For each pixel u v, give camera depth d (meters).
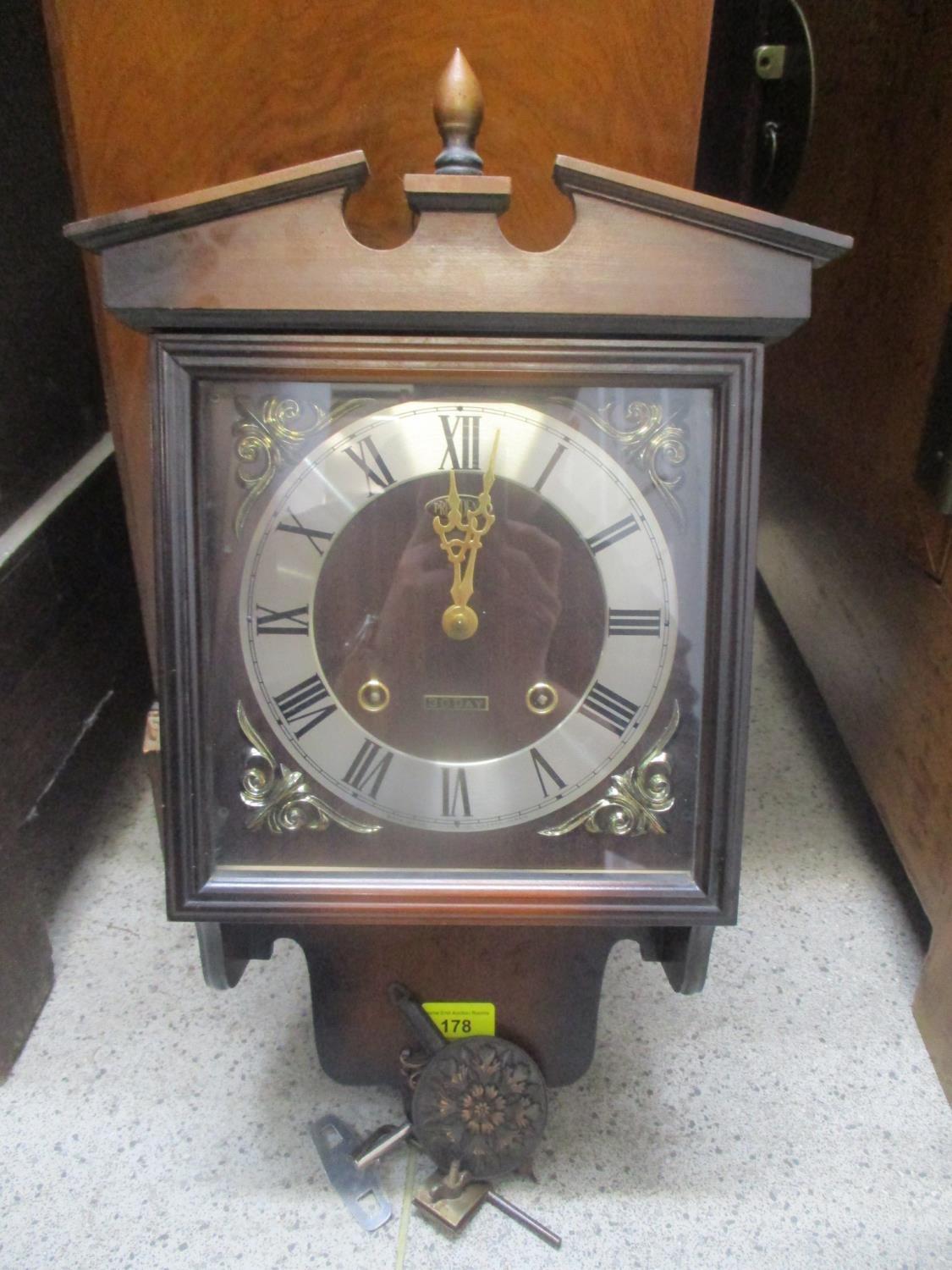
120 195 0.68
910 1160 0.72
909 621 0.89
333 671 0.57
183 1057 0.78
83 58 0.64
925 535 0.86
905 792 0.89
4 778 0.78
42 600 0.90
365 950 0.67
